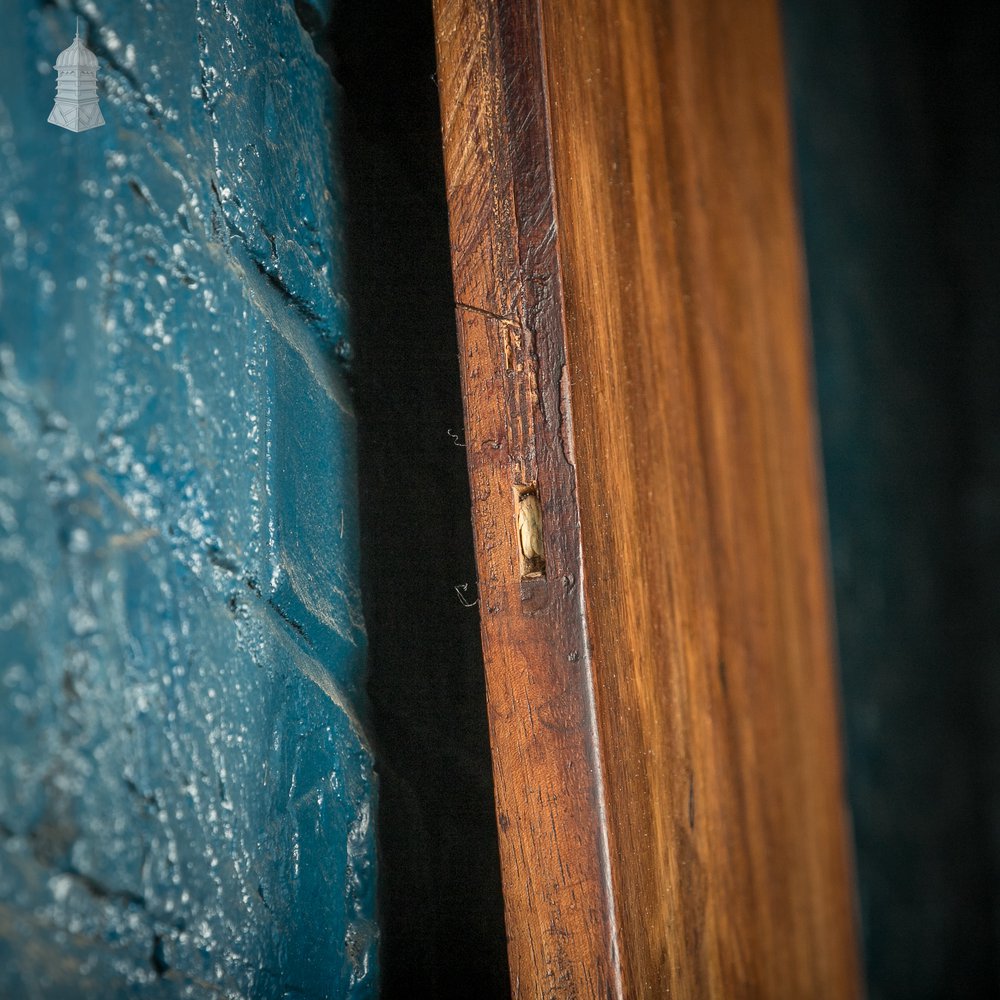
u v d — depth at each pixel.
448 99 0.45
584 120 0.49
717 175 0.60
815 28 0.83
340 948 0.45
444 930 0.46
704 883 0.52
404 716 0.46
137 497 0.40
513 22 0.46
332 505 0.46
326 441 0.46
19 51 0.39
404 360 0.47
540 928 0.44
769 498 0.62
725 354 0.59
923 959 0.84
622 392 0.50
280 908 0.43
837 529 0.77
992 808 0.98
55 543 0.39
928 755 0.90
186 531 0.41
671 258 0.54
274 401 0.44
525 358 0.46
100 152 0.40
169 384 0.41
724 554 0.57
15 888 0.38
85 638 0.39
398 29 0.47
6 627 0.38
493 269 0.45
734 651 0.57
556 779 0.45
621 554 0.48
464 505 0.47
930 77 1.05
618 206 0.51
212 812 0.41
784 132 0.69
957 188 1.04
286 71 0.45
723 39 0.62
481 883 0.47
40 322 0.39
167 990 0.40
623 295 0.50
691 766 0.52
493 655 0.44
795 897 0.61
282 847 0.43
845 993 0.66
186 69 0.42
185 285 0.42
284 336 0.44
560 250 0.46
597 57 0.50
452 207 0.45
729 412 0.58
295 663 0.44
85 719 0.39
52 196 0.39
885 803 0.82
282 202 0.45
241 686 0.42
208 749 0.41
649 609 0.50
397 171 0.47
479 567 0.44
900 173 0.97
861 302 0.86
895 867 0.82
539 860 0.44
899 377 0.92
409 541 0.47
